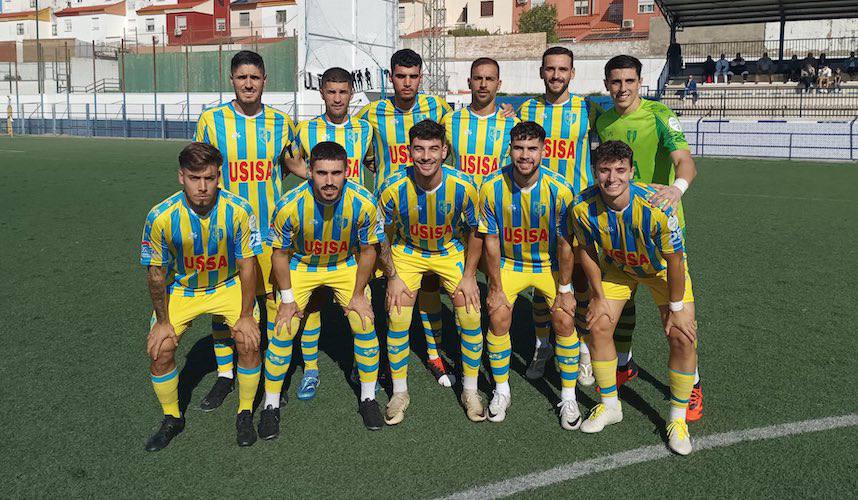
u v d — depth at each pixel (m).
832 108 23.00
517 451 3.12
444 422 3.45
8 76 39.44
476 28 43.94
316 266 3.55
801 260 6.89
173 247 3.17
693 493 2.75
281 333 3.39
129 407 3.56
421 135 3.29
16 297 5.52
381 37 28.88
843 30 30.56
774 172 15.61
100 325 4.84
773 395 3.67
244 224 3.21
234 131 4.23
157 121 30.73
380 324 5.09
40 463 3.00
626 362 3.85
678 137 3.60
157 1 52.50
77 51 39.50
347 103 4.47
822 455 3.03
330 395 3.81
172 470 2.97
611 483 2.83
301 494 2.78
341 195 3.28
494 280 3.49
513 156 3.30
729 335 4.64
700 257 7.07
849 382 3.82
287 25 41.97
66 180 13.86
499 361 3.50
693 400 3.39
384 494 2.77
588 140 4.29
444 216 3.59
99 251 7.30
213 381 4.01
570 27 41.91
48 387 3.79
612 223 3.10
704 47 31.94
